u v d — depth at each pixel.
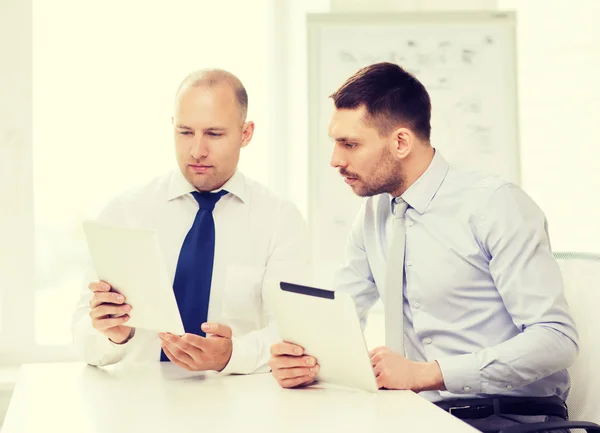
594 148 3.03
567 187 3.04
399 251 1.75
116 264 1.48
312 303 1.38
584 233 3.03
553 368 1.51
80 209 2.87
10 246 2.80
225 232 2.03
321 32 2.93
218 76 1.90
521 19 3.06
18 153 2.82
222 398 1.37
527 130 3.05
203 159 1.88
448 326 1.70
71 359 2.83
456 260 1.69
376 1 3.03
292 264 2.03
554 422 1.33
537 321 1.54
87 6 2.89
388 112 1.65
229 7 2.99
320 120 2.90
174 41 2.95
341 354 1.39
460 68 2.93
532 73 3.05
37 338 2.84
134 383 1.54
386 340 1.76
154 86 2.92
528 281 1.57
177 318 1.45
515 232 1.61
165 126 2.92
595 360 1.64
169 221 2.04
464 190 1.71
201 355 1.58
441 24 2.93
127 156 2.90
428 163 1.73
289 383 1.46
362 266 1.95
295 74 3.03
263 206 2.07
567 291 1.72
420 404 1.30
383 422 1.16
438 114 2.92
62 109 2.87
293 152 3.02
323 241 2.87
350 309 1.33
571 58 3.06
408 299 1.75
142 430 1.12
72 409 1.28
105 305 1.53
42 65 2.86
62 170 2.86
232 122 1.88
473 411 1.55
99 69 2.89
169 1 2.94
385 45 2.93
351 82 1.68
